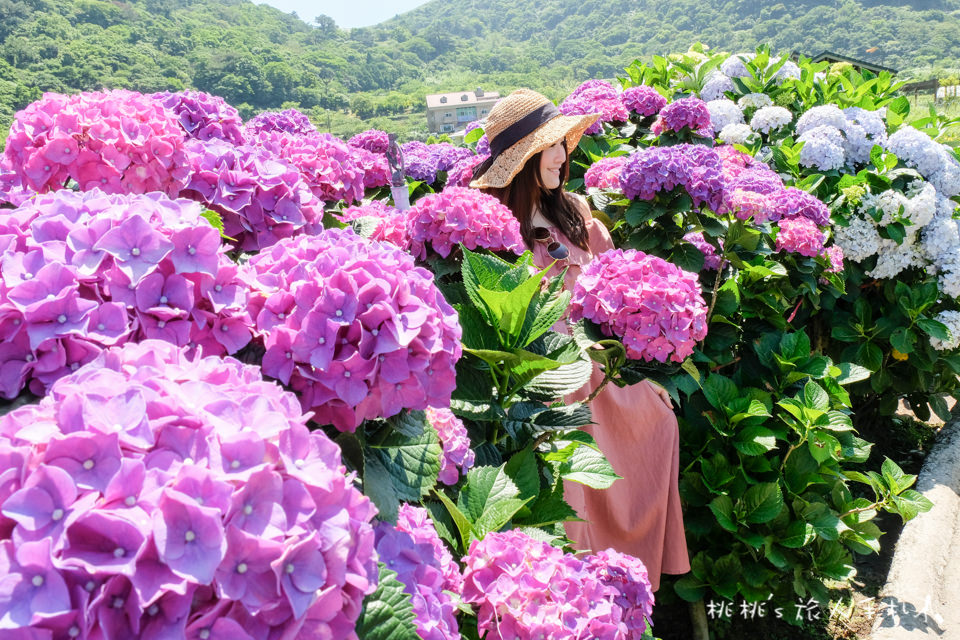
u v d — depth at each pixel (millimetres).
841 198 4223
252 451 897
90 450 834
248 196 1824
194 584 800
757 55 5348
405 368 1231
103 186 1867
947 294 4309
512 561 1527
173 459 867
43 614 726
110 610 770
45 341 1122
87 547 781
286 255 1354
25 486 794
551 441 2139
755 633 3209
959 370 4195
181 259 1230
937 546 3477
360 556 962
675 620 3268
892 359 4422
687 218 3174
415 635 1074
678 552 3061
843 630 3225
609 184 3393
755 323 3602
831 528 3055
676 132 4125
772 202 3123
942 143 5422
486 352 1697
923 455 4559
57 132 1828
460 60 194375
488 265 1879
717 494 3141
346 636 950
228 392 1002
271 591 838
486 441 2117
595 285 2053
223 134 2529
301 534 876
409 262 1375
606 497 2895
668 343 2002
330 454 1001
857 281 4285
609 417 2877
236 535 825
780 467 3246
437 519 1816
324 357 1184
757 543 3016
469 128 4902
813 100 5098
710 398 3152
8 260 1164
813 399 3113
